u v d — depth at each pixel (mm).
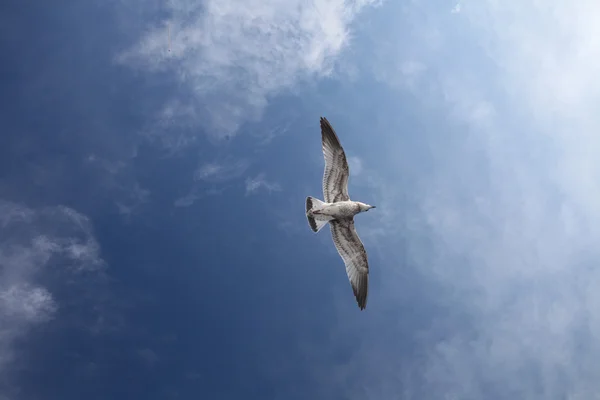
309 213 20844
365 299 21844
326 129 20812
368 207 20781
